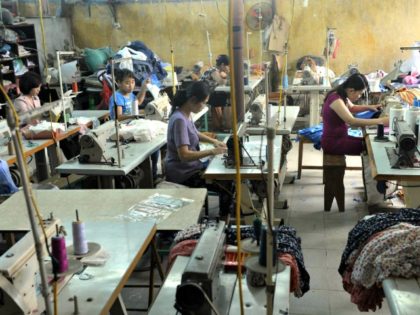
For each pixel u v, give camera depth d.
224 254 1.67
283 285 1.58
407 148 2.86
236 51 2.96
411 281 1.82
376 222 2.15
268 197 1.17
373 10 7.14
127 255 1.79
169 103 4.84
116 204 2.52
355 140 3.89
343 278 2.21
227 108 6.07
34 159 4.20
